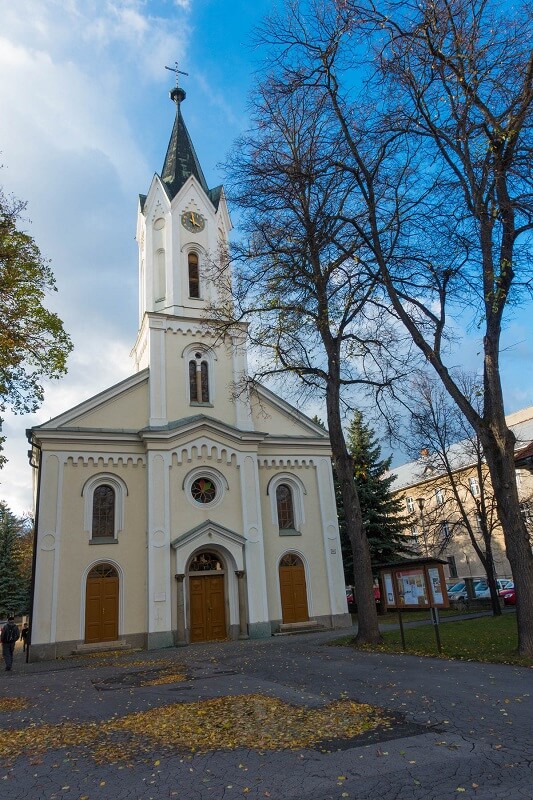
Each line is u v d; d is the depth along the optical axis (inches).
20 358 732.0
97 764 277.7
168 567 948.0
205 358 1126.4
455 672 446.6
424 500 1465.3
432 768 237.9
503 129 519.2
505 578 1496.1
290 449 1131.9
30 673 701.9
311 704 368.8
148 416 1040.2
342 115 667.4
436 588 586.2
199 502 1012.5
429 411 1112.8
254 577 1000.9
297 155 730.2
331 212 708.0
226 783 239.0
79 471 962.1
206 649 827.4
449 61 529.3
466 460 1508.4
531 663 456.4
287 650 711.7
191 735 314.3
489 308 554.6
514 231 544.1
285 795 221.3
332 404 750.5
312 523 1106.1
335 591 1075.3
